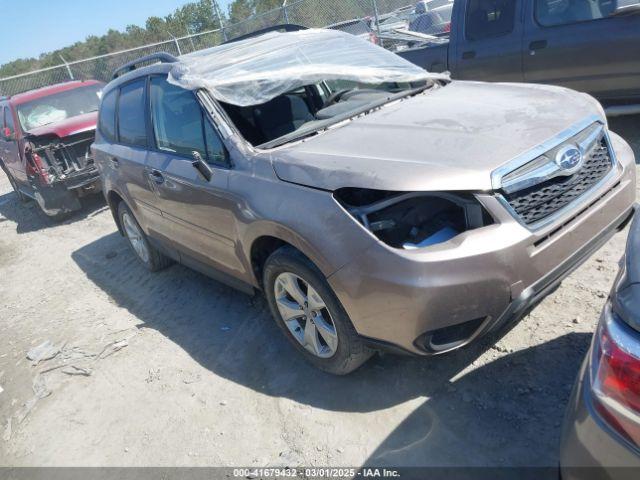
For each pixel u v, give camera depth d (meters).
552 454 2.25
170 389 3.33
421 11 12.84
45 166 7.62
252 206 2.88
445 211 2.50
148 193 4.09
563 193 2.49
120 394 3.42
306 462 2.53
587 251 2.57
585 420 1.47
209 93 3.34
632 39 5.12
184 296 4.49
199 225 3.54
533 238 2.31
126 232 5.30
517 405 2.53
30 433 3.29
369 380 2.93
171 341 3.88
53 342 4.33
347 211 2.46
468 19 6.45
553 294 3.23
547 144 2.50
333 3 13.85
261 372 3.26
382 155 2.60
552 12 5.69
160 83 3.85
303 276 2.71
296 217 2.61
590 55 5.45
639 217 1.75
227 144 3.17
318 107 4.06
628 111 5.40
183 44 17.09
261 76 3.49
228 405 3.06
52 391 3.64
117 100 4.56
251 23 15.23
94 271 5.71
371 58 4.07
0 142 9.25
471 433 2.45
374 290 2.35
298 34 4.15
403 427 2.58
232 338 3.69
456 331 2.40
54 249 6.89
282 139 3.12
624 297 1.44
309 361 3.07
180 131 3.61
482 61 6.44
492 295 2.27
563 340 2.84
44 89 9.04
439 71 6.96
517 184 2.34
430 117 3.00
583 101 3.03
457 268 2.21
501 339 2.96
